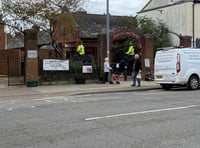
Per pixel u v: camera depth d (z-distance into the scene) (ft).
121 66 89.71
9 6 90.38
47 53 100.17
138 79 68.08
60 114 35.60
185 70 60.85
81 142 23.84
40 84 70.18
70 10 95.45
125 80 81.41
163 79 62.75
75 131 27.27
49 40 132.98
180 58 60.54
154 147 22.22
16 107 42.29
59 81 72.08
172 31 128.67
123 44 107.96
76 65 73.77
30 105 43.88
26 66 68.03
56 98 52.01
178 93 55.11
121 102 44.39
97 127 28.60
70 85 70.44
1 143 23.99
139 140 24.03
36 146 23.03
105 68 74.43
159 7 135.74
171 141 23.62
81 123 30.48
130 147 22.29
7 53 95.04
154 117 32.58
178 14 126.31
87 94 57.67
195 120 30.83
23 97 53.83
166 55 62.44
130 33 83.76
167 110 36.73
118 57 107.96
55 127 28.96
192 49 62.13
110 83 74.13
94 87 66.64
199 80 62.59
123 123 29.99
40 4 90.02
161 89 65.16
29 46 67.97
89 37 125.90
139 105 41.04
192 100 45.14
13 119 33.37
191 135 25.21
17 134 26.68
